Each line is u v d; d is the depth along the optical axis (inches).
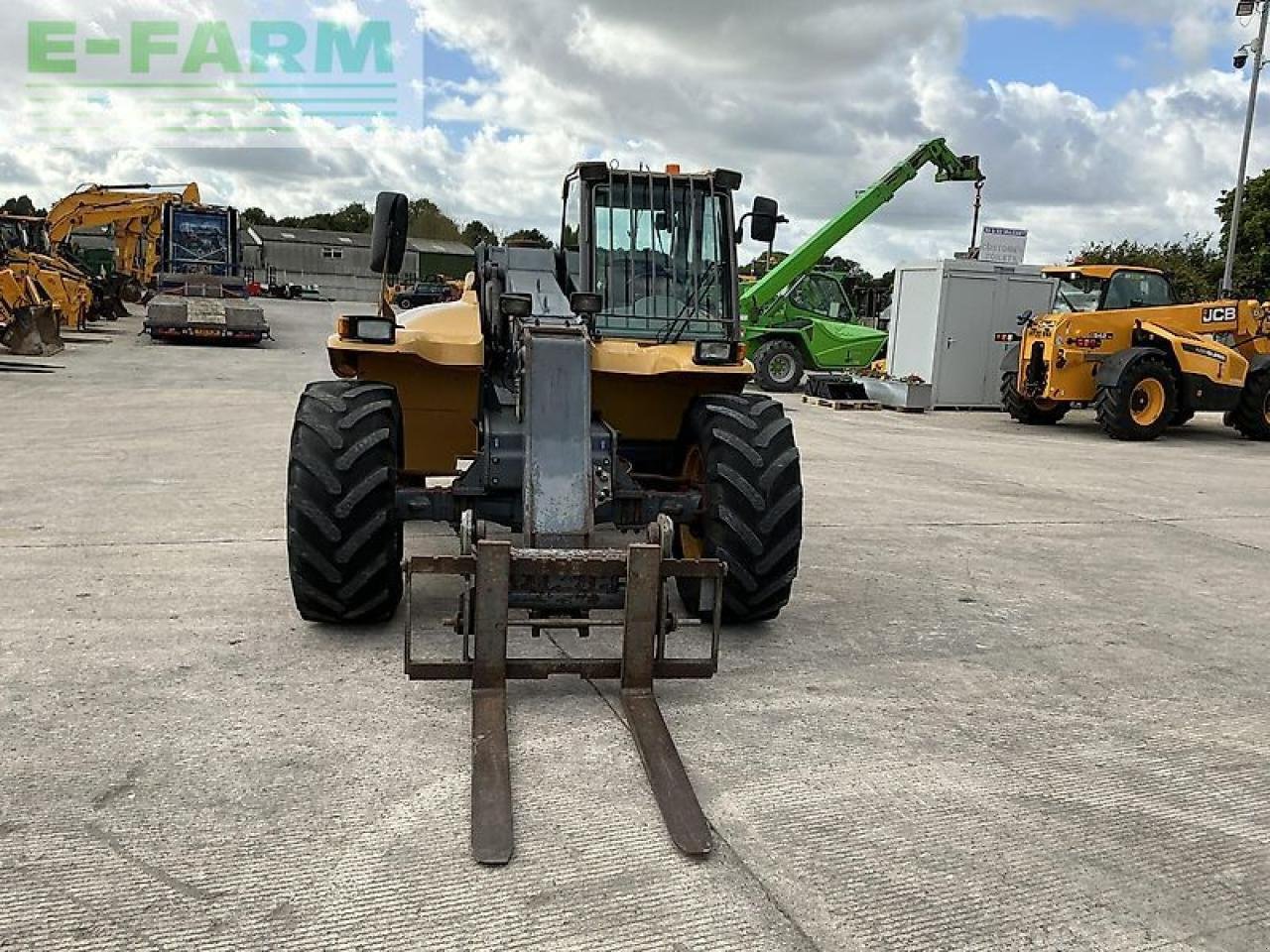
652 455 205.0
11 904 94.7
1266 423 518.0
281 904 96.4
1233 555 260.5
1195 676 170.7
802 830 114.2
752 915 98.0
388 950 90.7
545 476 149.3
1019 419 559.2
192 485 285.1
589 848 108.1
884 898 102.1
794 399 649.6
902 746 137.3
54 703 136.9
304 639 164.4
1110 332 508.1
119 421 399.9
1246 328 530.3
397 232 164.1
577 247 199.8
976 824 117.7
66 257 958.4
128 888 98.0
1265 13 699.4
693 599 180.5
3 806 111.0
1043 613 202.4
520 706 142.3
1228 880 109.3
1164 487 363.3
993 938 96.8
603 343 178.7
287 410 452.1
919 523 281.6
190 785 117.0
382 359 184.2
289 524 157.8
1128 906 103.3
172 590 187.9
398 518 162.2
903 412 599.5
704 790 122.1
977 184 737.6
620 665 142.4
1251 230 1262.3
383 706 139.9
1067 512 309.3
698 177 197.5
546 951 91.4
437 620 175.6
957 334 621.0
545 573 139.2
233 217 996.6
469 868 103.4
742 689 153.3
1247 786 131.1
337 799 115.3
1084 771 133.4
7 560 203.9
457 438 198.5
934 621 192.9
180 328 786.2
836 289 733.3
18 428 373.7
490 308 185.3
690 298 196.9
